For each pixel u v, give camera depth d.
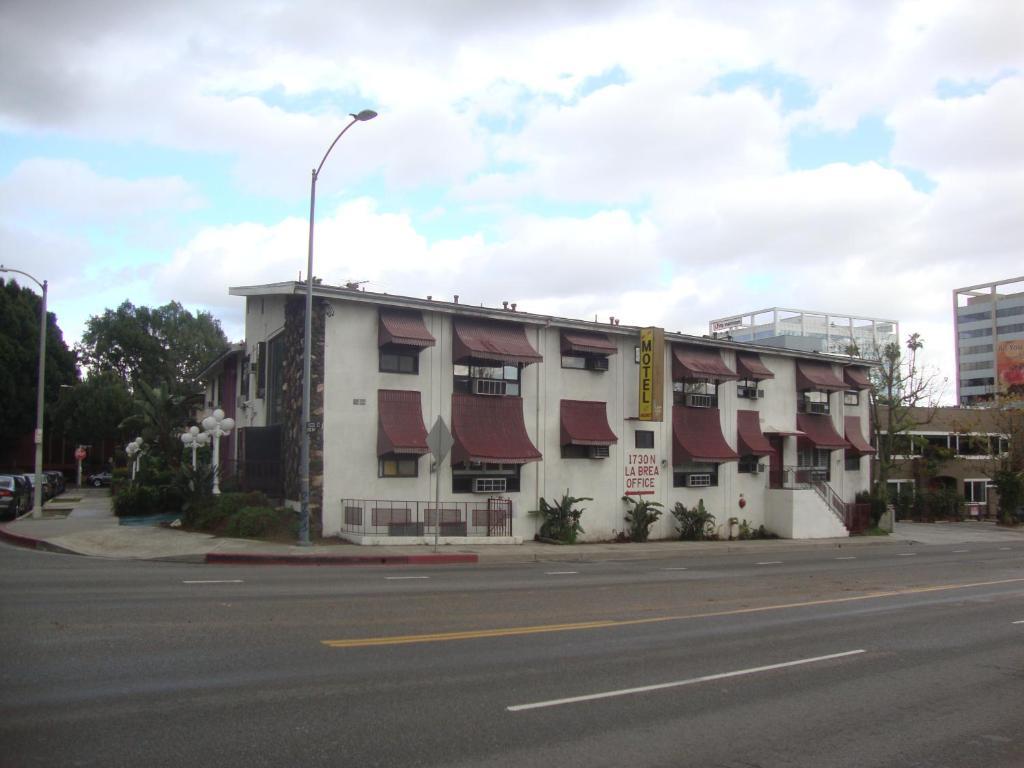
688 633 11.27
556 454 27.59
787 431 34.59
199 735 6.16
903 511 51.97
